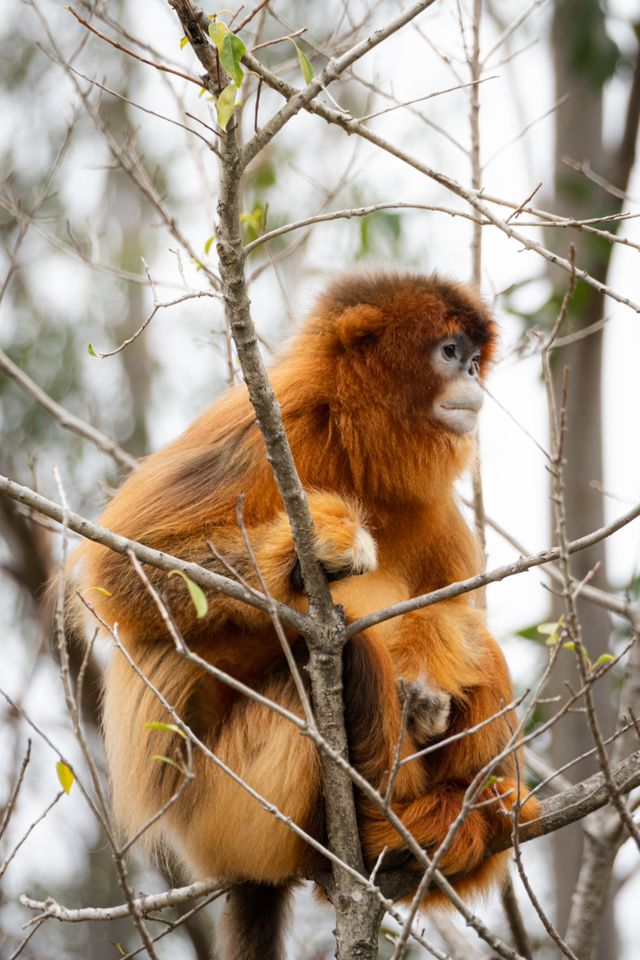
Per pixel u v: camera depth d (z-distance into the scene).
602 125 19.36
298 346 10.34
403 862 9.31
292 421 9.76
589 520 18.25
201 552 8.85
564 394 6.73
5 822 7.79
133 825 9.84
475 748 9.66
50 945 16.94
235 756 9.32
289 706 9.26
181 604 8.80
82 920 8.86
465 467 10.44
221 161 7.31
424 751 7.29
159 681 9.49
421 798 9.37
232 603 8.76
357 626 8.23
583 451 18.45
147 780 9.69
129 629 9.12
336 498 9.05
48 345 23.45
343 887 8.35
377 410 9.97
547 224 7.70
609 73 18.30
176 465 9.52
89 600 9.31
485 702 9.79
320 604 8.20
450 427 10.10
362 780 7.02
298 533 8.04
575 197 18.44
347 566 8.58
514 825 7.60
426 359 10.08
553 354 16.53
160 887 17.42
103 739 11.98
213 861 9.66
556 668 17.16
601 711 16.88
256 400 7.73
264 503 9.18
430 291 10.35
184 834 9.83
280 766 9.13
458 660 9.80
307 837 7.23
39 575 16.02
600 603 12.02
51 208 22.70
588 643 17.22
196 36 7.37
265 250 18.53
